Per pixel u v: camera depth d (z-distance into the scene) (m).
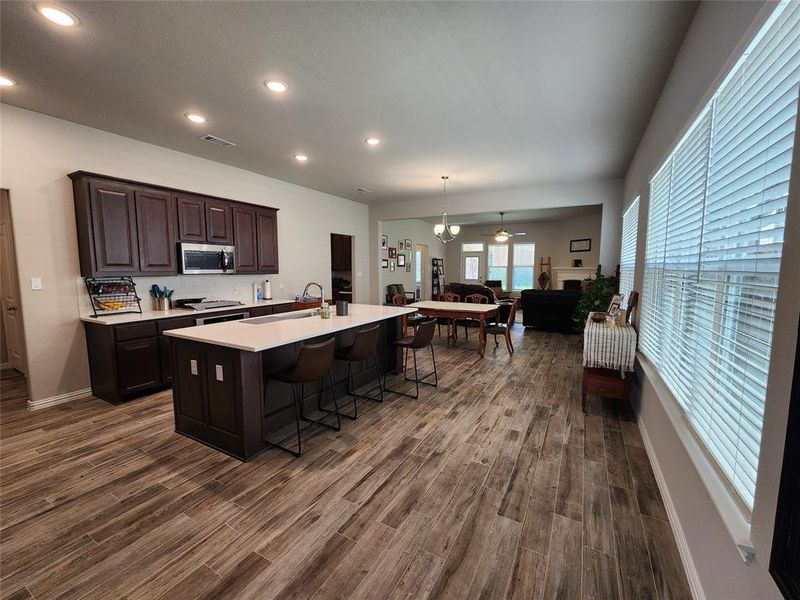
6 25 1.95
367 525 1.81
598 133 3.57
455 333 6.02
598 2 1.81
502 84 2.64
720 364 1.38
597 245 9.58
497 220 10.55
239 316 4.37
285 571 1.54
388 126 3.42
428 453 2.51
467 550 1.65
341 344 3.48
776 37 1.07
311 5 1.82
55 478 2.19
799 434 0.76
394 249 9.22
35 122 3.10
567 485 2.14
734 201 1.34
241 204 4.64
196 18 1.91
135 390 3.40
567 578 1.51
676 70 2.26
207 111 3.08
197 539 1.71
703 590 1.34
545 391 3.76
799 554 0.76
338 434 2.79
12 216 3.03
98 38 2.08
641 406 2.85
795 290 0.84
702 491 1.41
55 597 1.42
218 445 2.53
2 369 4.29
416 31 2.04
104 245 3.35
